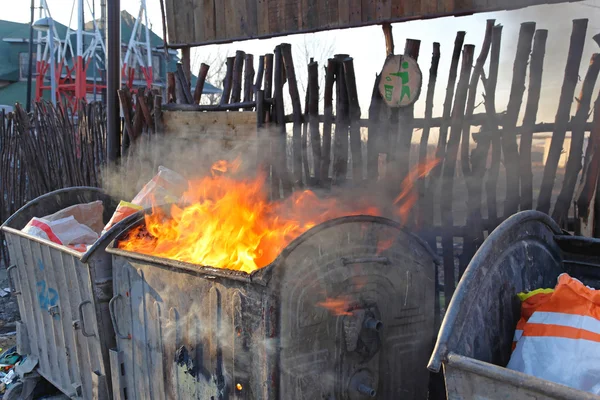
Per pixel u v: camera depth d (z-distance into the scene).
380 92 4.15
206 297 2.74
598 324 1.92
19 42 26.86
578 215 3.61
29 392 4.55
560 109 3.56
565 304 2.04
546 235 2.68
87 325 3.67
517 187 3.80
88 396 3.86
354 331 2.74
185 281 2.85
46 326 4.34
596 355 1.86
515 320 2.30
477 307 2.05
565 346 1.94
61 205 5.25
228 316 2.63
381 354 2.91
